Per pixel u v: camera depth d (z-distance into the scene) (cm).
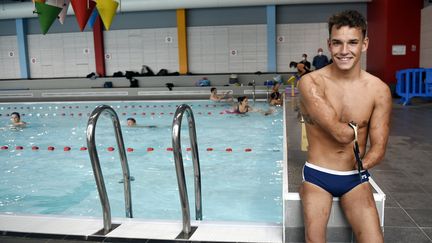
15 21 1612
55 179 486
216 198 396
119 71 1574
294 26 1474
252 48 1512
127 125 863
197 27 1524
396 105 975
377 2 1317
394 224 240
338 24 175
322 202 193
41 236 230
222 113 996
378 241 182
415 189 308
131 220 253
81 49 1602
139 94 1424
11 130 847
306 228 194
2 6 1480
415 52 1241
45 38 1616
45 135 787
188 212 232
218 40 1523
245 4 1366
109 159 575
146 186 443
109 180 469
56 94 1468
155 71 1576
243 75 1459
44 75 1644
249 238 224
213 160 552
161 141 699
